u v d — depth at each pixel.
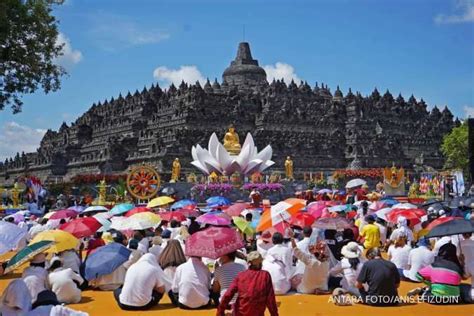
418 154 174.00
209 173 100.88
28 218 45.75
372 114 179.38
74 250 26.97
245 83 189.12
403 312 21.66
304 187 96.06
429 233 24.00
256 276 17.14
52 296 17.03
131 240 26.95
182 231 30.42
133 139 148.00
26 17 45.25
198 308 22.39
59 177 159.12
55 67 49.19
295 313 21.78
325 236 27.88
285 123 158.00
